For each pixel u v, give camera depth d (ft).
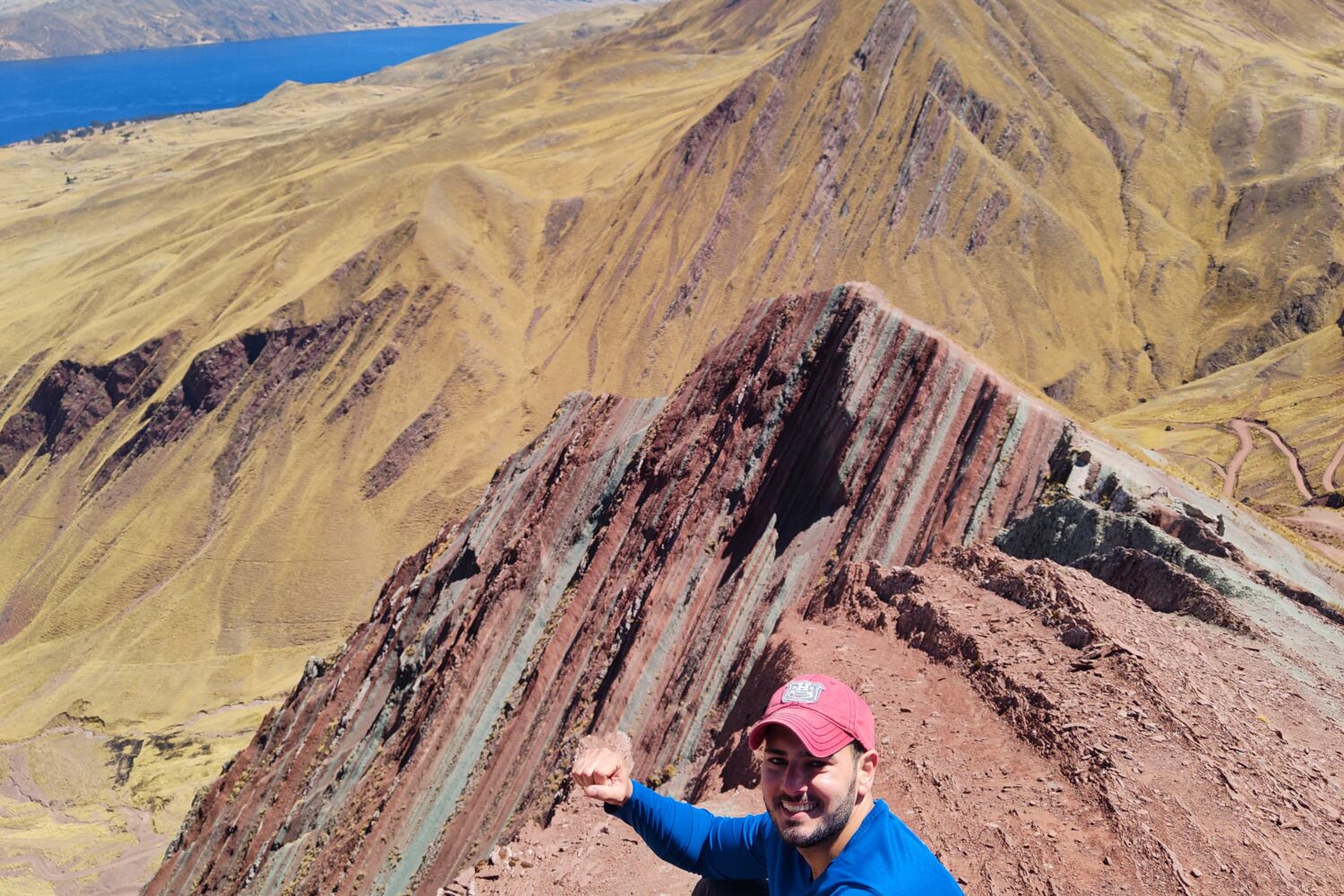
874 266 498.28
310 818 137.08
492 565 144.46
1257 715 40.68
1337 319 435.53
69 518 539.70
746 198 536.83
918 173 513.86
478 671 127.65
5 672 451.12
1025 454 105.81
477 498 473.67
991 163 518.78
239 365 547.49
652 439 132.87
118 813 326.85
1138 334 484.33
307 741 151.43
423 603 153.79
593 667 111.86
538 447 165.37
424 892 106.32
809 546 107.76
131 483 532.73
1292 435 295.89
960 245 501.15
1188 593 64.64
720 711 88.53
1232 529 119.34
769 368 122.42
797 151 541.75
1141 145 554.87
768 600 102.99
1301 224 508.12
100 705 408.87
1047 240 502.79
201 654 439.22
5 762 370.32
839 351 117.19
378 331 546.26
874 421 112.37
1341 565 138.10
